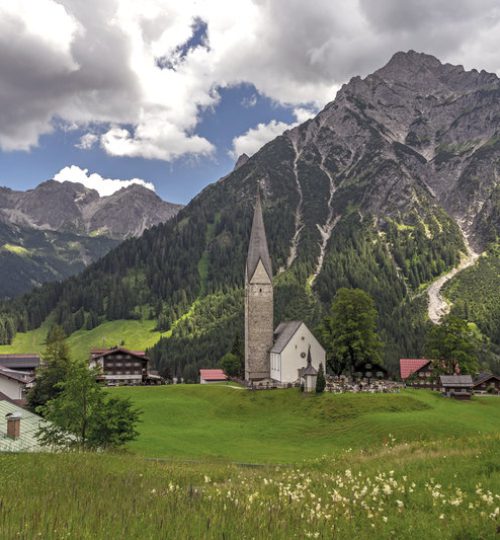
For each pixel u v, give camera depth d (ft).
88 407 155.53
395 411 249.96
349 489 65.36
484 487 64.54
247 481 78.48
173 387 341.21
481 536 47.32
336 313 344.28
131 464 90.63
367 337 338.75
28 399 285.23
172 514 48.65
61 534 40.34
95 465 83.51
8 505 49.42
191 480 78.43
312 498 58.95
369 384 328.70
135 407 286.87
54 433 146.00
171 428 252.62
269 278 387.55
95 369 165.78
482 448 88.89
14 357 460.55
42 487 62.64
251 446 214.90
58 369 285.84
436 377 349.00
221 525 45.68
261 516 48.98
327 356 369.30
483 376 357.00
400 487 63.26
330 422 246.88
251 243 392.06
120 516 46.73
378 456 96.89
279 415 268.41
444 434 209.15
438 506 57.16
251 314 383.86
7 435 136.36
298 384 317.83
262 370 380.58
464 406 271.90
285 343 351.87
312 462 104.12
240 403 291.79
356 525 52.08
